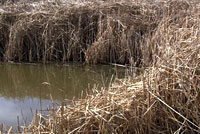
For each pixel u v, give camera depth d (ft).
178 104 13.42
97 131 12.76
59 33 27.12
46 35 26.73
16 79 23.43
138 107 13.16
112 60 25.95
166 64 14.53
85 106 13.43
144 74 15.03
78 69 24.98
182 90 13.35
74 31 27.09
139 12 27.12
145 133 13.08
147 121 13.08
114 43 25.58
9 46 27.17
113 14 26.55
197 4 25.79
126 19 26.08
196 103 13.23
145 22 25.52
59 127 12.57
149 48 23.29
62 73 24.23
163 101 13.10
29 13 27.91
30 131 13.25
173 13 24.97
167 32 21.38
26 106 18.20
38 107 17.87
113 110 12.94
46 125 13.30
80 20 27.02
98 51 25.66
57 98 19.26
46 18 27.37
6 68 25.81
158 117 13.47
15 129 15.10
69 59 27.40
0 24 27.81
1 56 28.22
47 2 30.40
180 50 15.42
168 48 16.33
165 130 13.21
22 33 27.17
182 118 13.41
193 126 13.25
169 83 13.87
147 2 28.27
